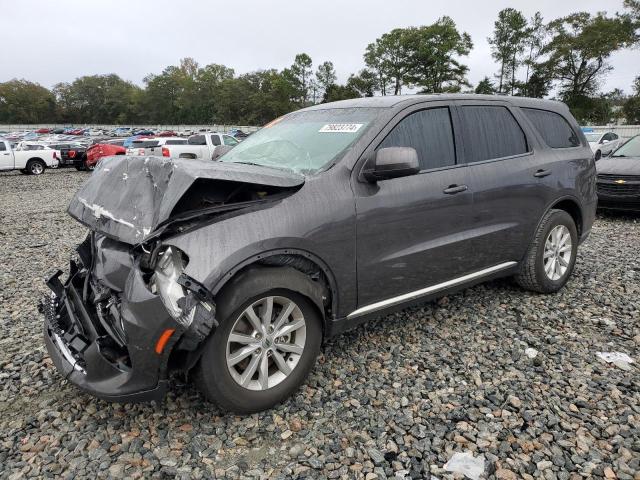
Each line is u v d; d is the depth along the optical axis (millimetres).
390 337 3820
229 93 99500
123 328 2486
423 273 3494
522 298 4598
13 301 4887
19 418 2879
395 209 3215
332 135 3404
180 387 3121
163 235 2518
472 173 3730
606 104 56500
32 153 23875
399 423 2752
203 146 22391
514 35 62250
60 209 11742
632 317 4160
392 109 3439
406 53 72625
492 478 2334
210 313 2385
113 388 2486
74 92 124500
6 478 2373
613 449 2510
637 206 8398
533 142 4336
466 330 3930
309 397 3012
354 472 2387
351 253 3031
